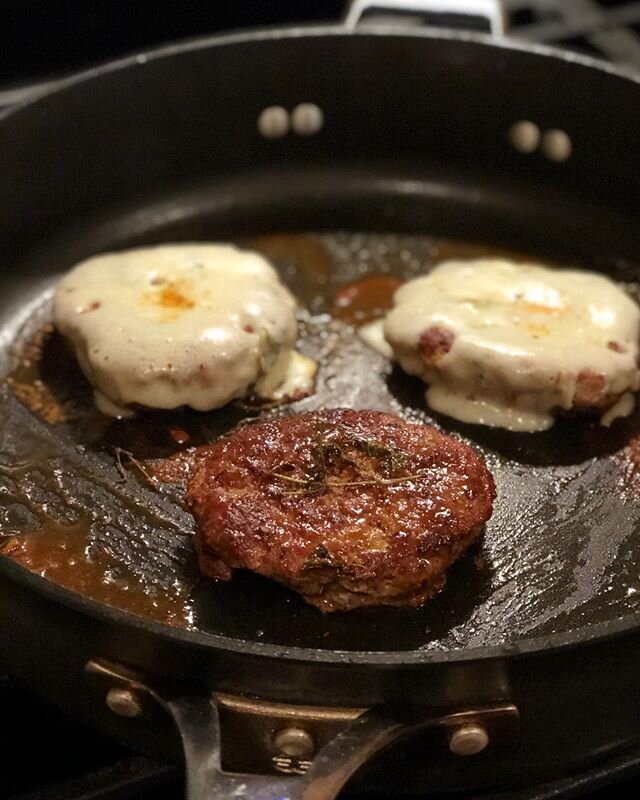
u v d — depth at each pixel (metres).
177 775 0.29
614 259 0.46
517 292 0.40
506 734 0.25
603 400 0.36
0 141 0.41
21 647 0.27
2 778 0.29
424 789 0.27
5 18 0.52
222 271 0.40
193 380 0.35
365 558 0.28
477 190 0.49
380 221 0.48
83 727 0.30
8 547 0.32
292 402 0.37
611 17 0.64
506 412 0.37
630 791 0.32
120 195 0.47
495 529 0.33
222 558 0.29
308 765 0.25
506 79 0.46
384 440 0.32
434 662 0.23
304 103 0.48
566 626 0.30
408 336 0.37
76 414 0.37
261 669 0.24
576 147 0.47
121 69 0.43
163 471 0.34
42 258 0.45
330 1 0.59
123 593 0.30
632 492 0.34
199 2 0.56
